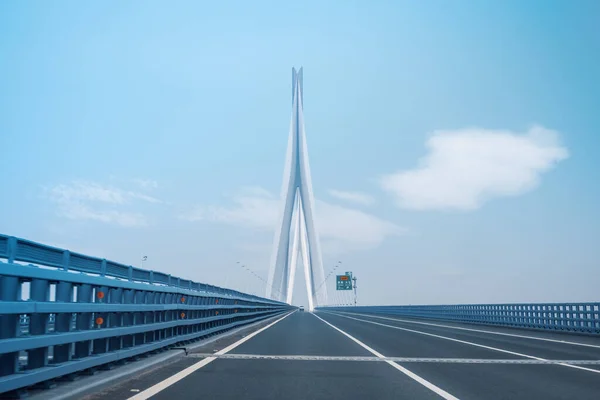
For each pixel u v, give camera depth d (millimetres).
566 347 20625
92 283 9219
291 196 132625
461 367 13594
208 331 20484
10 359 7113
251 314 36250
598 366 14117
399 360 14961
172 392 9203
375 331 30375
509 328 37531
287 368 12797
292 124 146125
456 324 45156
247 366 13008
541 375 12211
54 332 8406
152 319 13586
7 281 7098
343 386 10336
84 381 9047
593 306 28125
